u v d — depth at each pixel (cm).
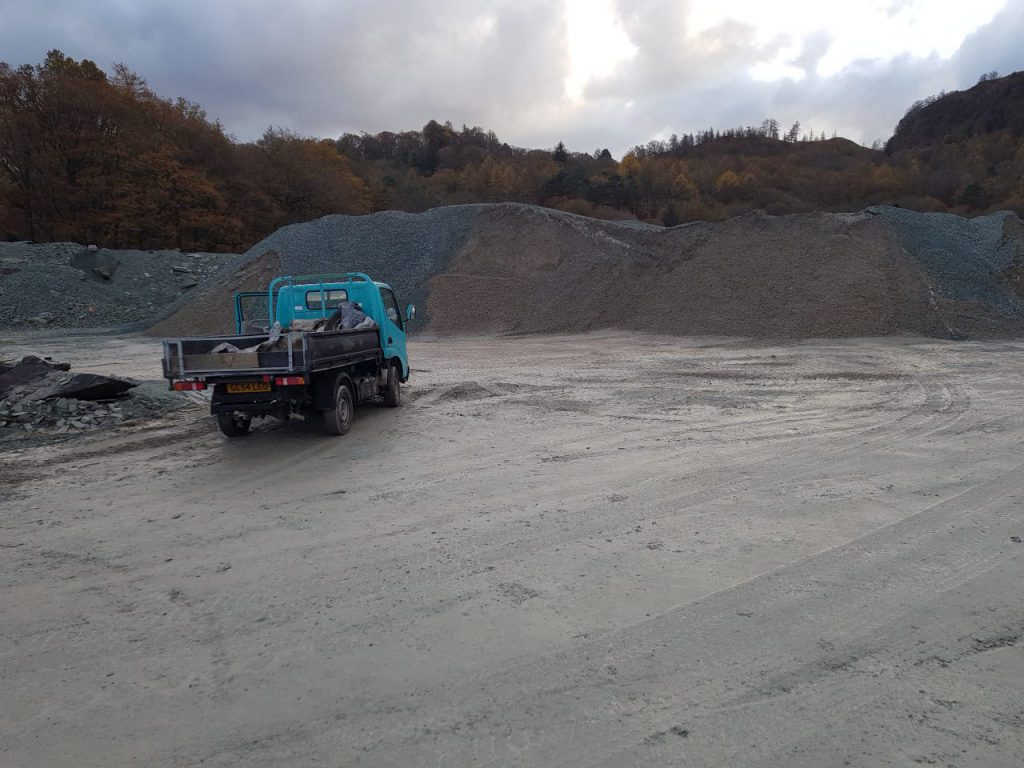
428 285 2831
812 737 290
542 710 315
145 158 4459
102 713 325
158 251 3819
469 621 403
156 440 934
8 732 312
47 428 986
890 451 768
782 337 2162
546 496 639
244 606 435
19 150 4203
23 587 473
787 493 625
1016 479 648
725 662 350
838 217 2662
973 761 272
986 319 2148
